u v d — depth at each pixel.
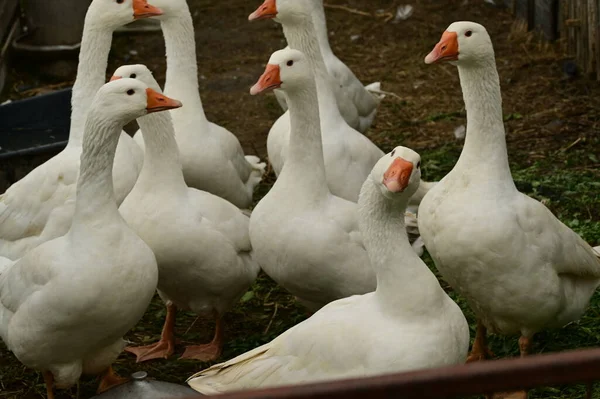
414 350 6.14
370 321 6.34
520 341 7.68
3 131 12.18
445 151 12.80
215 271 8.16
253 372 6.48
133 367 8.59
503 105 14.12
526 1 16.83
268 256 8.05
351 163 9.33
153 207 8.03
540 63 15.49
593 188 11.28
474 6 18.53
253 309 9.59
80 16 16.25
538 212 7.26
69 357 7.25
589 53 14.52
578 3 14.86
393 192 6.00
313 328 6.43
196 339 9.08
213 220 8.14
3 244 8.94
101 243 6.87
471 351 8.34
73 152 9.00
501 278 7.17
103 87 6.93
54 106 12.26
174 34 9.72
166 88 9.88
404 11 18.12
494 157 7.30
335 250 7.79
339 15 18.64
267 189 12.19
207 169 9.73
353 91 11.62
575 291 7.66
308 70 7.89
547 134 13.04
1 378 8.47
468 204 7.20
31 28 16.16
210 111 14.95
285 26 9.64
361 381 3.17
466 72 7.38
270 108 14.96
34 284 6.96
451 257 7.30
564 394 7.63
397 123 13.98
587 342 8.39
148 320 9.55
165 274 8.18
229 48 17.55
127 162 8.96
